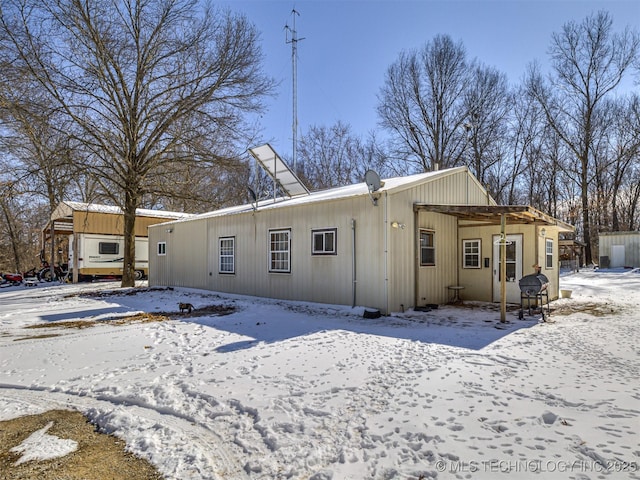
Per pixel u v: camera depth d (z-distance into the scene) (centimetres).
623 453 270
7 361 543
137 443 312
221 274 1339
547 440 291
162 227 1650
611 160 3053
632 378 433
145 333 709
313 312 918
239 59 1630
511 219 968
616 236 2569
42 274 2241
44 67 1412
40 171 1477
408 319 825
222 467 275
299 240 1066
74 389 432
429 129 3111
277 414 351
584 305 1041
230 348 587
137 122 1619
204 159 1630
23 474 271
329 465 270
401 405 362
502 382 419
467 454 274
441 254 1085
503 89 2998
